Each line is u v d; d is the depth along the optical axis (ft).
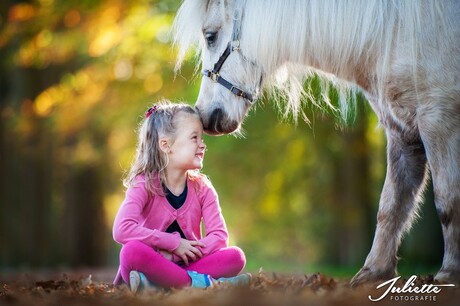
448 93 27.02
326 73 29.76
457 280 26.16
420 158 29.37
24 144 98.17
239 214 161.68
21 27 83.87
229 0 29.12
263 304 22.15
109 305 23.08
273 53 28.73
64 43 83.15
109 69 85.76
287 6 28.58
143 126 28.02
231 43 29.07
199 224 28.02
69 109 88.58
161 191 27.32
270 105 89.81
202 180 28.35
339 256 121.49
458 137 26.96
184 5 29.89
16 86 94.89
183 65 84.17
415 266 83.46
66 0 81.76
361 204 95.96
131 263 25.77
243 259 27.25
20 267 99.50
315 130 92.02
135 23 82.94
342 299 22.94
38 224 102.68
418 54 27.27
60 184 115.75
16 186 101.86
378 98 29.04
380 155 107.45
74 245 108.37
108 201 139.13
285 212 154.71
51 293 25.93
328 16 28.37
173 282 25.89
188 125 27.58
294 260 179.83
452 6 27.20
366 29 28.02
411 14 27.35
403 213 29.58
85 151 96.63
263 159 113.60
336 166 108.78
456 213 26.86
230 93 29.19
